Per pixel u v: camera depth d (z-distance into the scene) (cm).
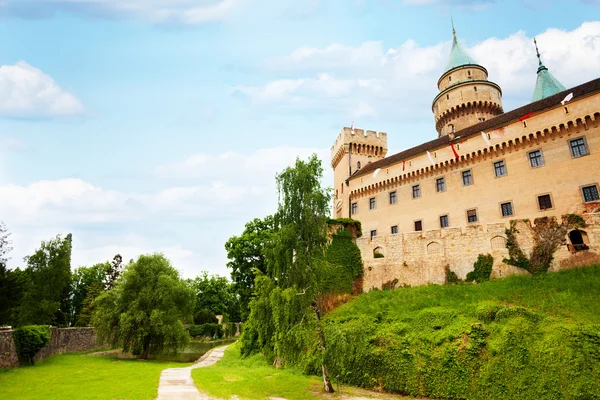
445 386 2034
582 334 1861
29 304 4553
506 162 3812
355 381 2344
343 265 3938
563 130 3450
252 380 2325
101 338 3794
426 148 4722
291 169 2484
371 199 5128
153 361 3631
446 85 6119
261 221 5331
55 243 5059
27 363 2838
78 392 1822
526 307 2355
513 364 1916
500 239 3241
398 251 3772
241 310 4834
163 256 4284
